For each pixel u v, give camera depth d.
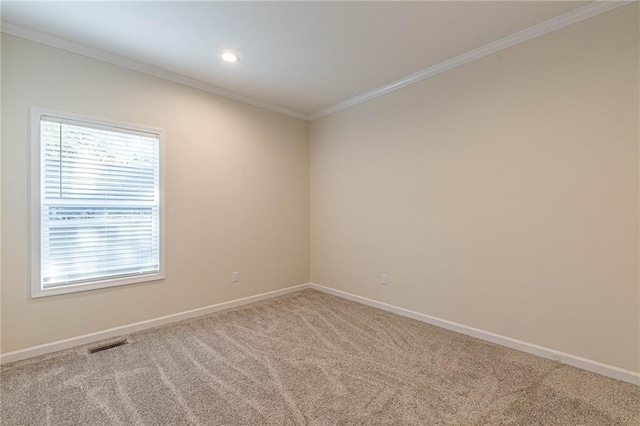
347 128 4.06
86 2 2.11
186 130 3.35
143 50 2.78
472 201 2.85
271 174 4.14
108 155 2.87
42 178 2.54
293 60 2.97
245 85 3.53
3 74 2.37
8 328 2.40
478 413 1.80
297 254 4.47
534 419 1.75
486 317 2.78
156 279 3.14
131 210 3.01
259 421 1.74
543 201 2.43
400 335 2.90
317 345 2.69
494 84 2.69
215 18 2.31
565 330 2.34
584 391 2.00
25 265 2.46
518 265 2.57
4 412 1.81
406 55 2.88
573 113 2.28
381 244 3.67
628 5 2.05
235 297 3.77
